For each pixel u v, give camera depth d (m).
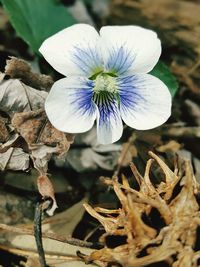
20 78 0.09
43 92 0.09
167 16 0.13
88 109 0.08
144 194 0.07
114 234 0.07
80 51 0.08
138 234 0.07
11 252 0.08
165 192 0.07
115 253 0.07
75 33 0.08
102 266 0.08
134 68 0.08
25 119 0.08
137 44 0.08
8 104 0.09
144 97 0.08
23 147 0.09
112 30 0.08
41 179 0.08
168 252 0.07
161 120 0.08
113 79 0.08
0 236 0.08
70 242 0.08
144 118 0.08
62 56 0.08
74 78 0.08
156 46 0.08
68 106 0.08
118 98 0.08
